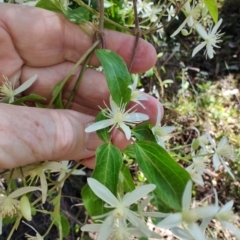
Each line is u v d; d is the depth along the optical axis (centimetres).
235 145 40
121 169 13
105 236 11
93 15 17
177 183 11
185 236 11
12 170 14
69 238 31
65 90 17
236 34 51
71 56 18
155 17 24
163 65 40
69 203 33
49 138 13
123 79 13
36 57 18
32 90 18
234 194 38
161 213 12
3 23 17
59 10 18
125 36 17
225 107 44
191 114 41
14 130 13
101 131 13
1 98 16
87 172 34
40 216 32
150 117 17
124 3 22
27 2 19
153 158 12
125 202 11
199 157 16
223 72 48
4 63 17
